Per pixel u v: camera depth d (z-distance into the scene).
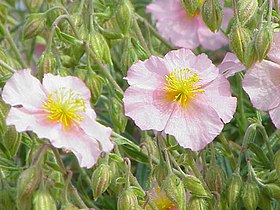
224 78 0.24
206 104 0.23
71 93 0.23
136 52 0.26
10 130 0.24
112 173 0.24
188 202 0.23
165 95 0.24
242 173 0.26
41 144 0.23
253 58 0.23
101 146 0.22
